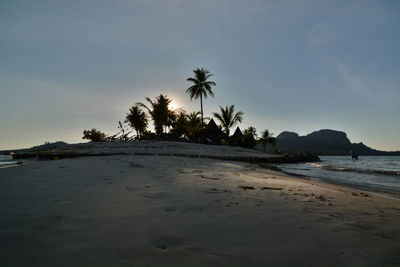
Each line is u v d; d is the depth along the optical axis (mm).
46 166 7562
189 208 2896
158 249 1741
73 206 2775
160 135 40219
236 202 3344
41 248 1675
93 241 1821
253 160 21438
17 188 3873
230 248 1815
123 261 1529
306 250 1830
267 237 2068
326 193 4637
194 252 1720
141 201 3121
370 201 4090
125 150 20562
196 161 12359
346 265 1602
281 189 4754
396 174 11188
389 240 2084
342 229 2357
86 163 8562
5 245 1713
